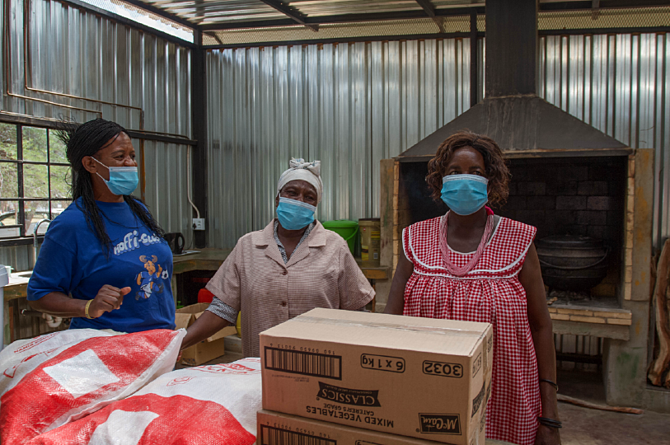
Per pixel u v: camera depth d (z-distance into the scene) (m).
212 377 0.99
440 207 3.59
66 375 0.95
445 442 0.69
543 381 1.27
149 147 4.21
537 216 3.70
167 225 4.40
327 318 0.90
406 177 3.53
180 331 1.07
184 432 0.81
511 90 3.21
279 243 1.60
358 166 4.28
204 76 4.62
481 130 3.11
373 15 4.04
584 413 2.90
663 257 3.07
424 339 0.76
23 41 3.24
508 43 3.20
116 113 3.89
